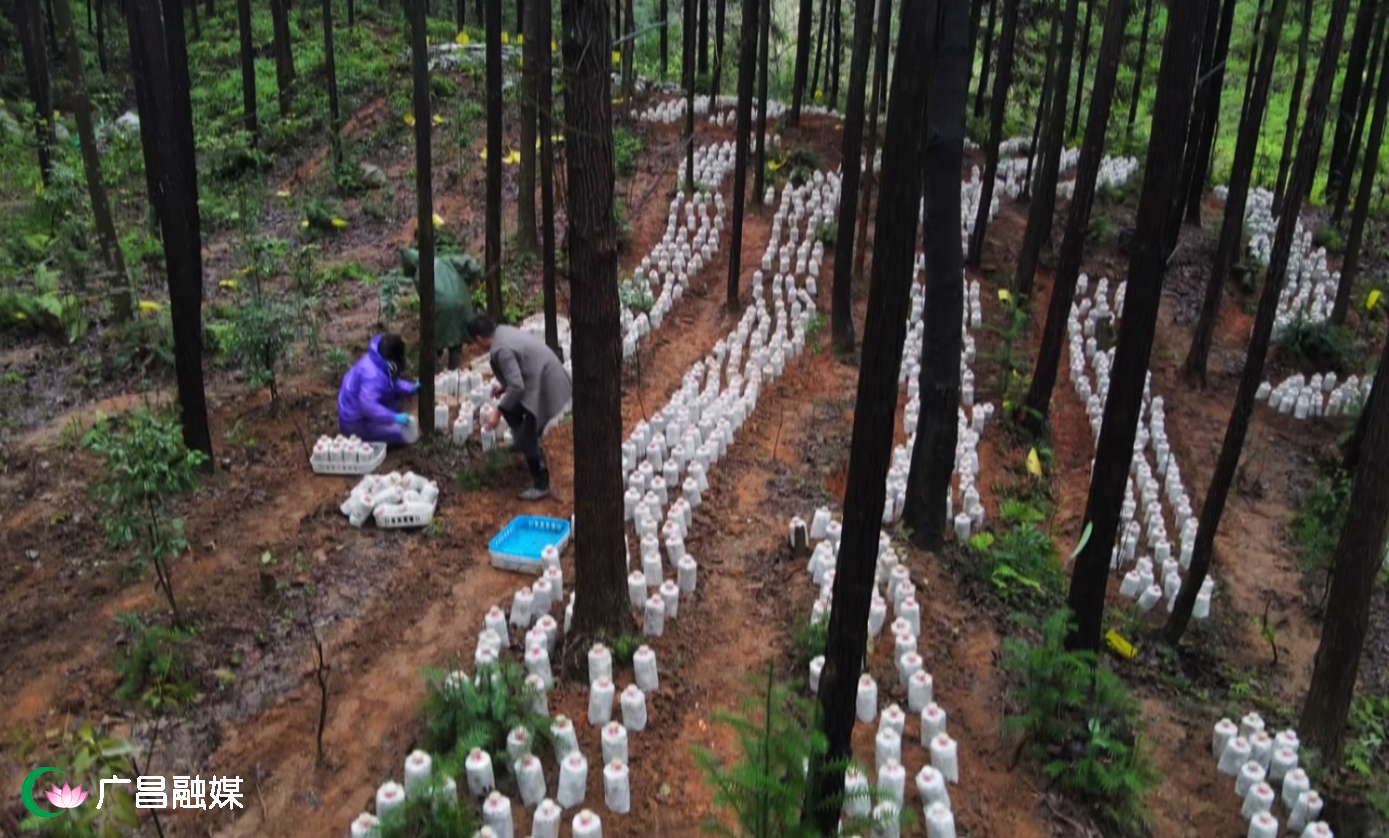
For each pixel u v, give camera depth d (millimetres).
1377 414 5961
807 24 19250
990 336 13289
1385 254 18000
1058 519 9555
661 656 6047
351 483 7914
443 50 21469
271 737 5289
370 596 6523
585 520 5734
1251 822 5301
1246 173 12586
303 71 20547
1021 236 16734
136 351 9812
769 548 7461
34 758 5047
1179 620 7691
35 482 7695
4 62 20281
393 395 8695
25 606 6227
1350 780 6168
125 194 14273
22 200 13742
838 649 3932
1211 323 13328
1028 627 6879
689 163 15922
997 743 5715
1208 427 12547
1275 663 8000
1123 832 5207
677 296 13125
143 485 6168
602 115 5172
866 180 13828
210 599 6309
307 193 15805
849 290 11961
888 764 4895
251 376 9031
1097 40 22266
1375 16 14812
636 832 4809
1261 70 12219
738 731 4758
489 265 10914
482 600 6566
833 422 10125
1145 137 21734
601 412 5574
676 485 8234
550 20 9500
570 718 5496
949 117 7254
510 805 4797
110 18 23766
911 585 6637
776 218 15289
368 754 5223
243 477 7828
